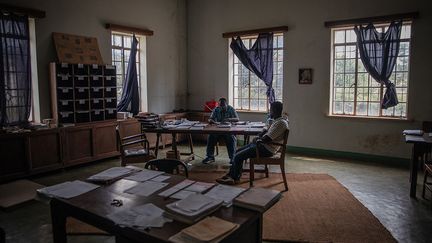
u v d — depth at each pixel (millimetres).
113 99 5902
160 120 5383
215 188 2133
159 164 2859
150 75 7016
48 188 2174
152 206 1846
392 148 5625
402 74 5578
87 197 2014
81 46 5574
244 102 7324
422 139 3801
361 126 5875
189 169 5152
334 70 6188
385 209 3600
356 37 5836
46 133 4789
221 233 1508
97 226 1797
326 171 5133
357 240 2867
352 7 5789
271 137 4066
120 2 6242
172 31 7441
